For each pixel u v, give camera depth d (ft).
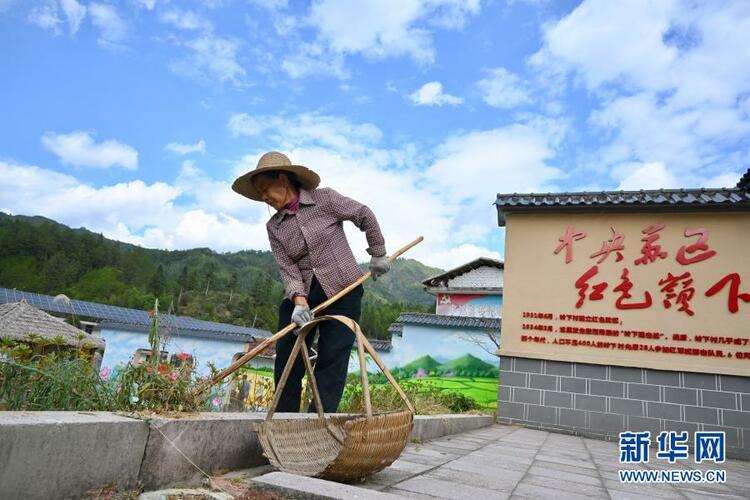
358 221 10.29
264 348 8.39
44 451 4.42
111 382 6.61
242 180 10.27
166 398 6.35
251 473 6.68
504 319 23.00
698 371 20.13
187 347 52.90
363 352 7.06
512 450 13.06
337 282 10.08
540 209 23.21
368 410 6.58
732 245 20.83
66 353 7.73
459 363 47.98
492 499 6.70
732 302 20.36
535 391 22.00
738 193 20.74
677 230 21.59
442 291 57.31
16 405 6.11
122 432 5.12
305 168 9.91
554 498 7.25
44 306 54.34
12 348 7.23
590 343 21.70
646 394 20.66
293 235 10.03
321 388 9.82
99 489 4.91
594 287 22.12
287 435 7.24
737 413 19.52
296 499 5.20
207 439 6.16
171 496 5.27
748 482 12.09
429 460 9.59
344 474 6.37
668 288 21.20
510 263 23.44
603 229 22.57
